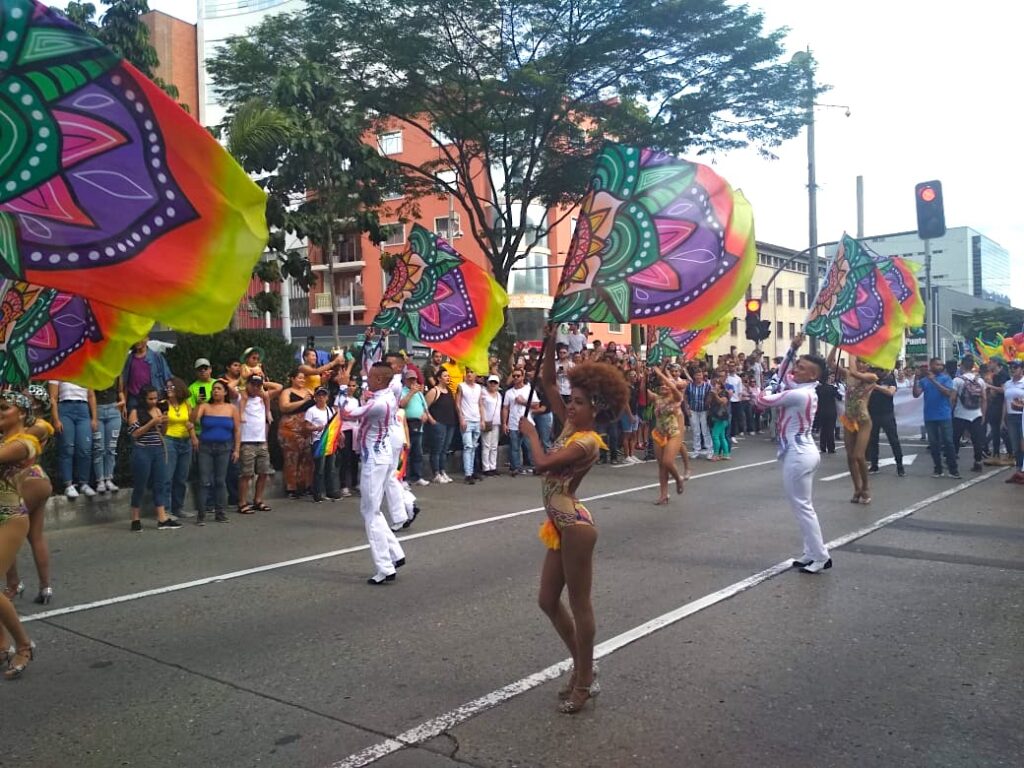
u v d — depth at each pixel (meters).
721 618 5.84
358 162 16.16
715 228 5.18
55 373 5.36
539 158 20.64
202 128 4.03
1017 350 17.88
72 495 10.07
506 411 14.88
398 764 3.75
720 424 16.47
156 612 6.26
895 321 9.55
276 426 12.91
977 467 14.09
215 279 4.09
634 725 4.12
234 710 4.39
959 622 5.71
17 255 3.72
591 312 4.94
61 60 3.76
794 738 3.97
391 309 10.74
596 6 17.94
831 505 10.50
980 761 3.73
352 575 7.36
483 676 4.82
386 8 18.05
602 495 11.80
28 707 4.48
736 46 18.53
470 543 8.62
